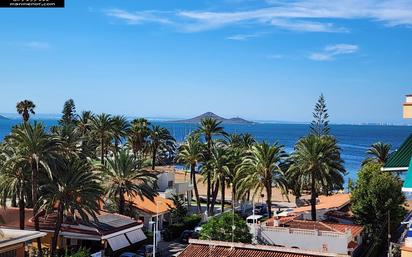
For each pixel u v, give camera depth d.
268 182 65.44
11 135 50.81
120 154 66.12
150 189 66.50
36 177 51.03
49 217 57.62
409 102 13.13
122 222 59.50
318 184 62.94
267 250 37.41
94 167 65.94
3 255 37.47
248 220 67.31
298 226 51.69
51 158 50.31
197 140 86.69
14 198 55.12
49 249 55.09
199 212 82.50
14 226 56.44
